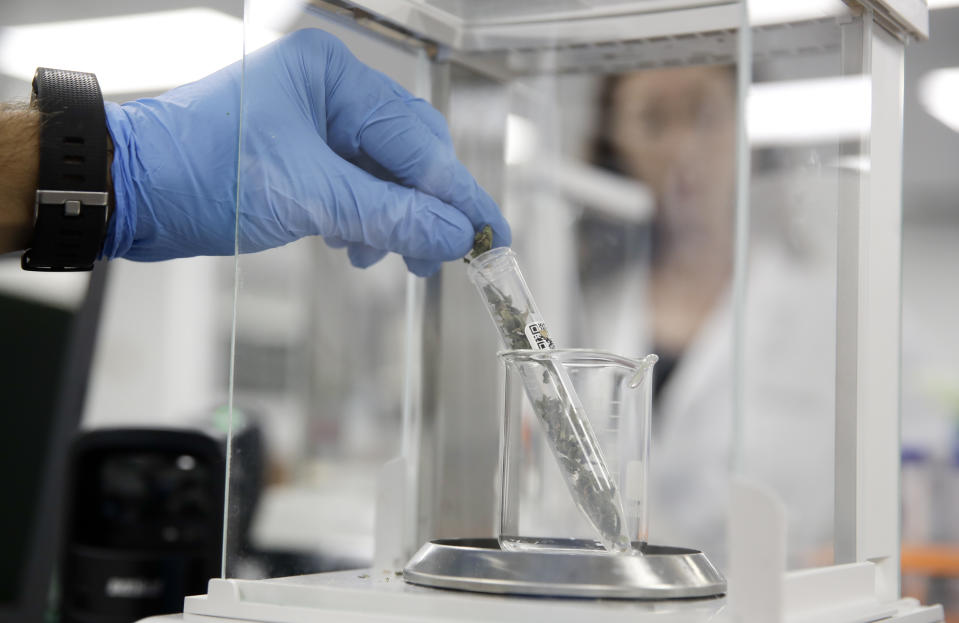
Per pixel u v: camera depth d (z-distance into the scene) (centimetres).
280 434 78
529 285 98
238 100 94
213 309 159
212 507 122
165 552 121
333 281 85
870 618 66
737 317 55
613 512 69
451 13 93
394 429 94
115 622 118
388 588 67
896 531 79
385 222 85
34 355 142
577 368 72
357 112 87
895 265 81
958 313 234
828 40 70
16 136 87
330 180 82
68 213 87
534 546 73
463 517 93
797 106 65
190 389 154
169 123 93
